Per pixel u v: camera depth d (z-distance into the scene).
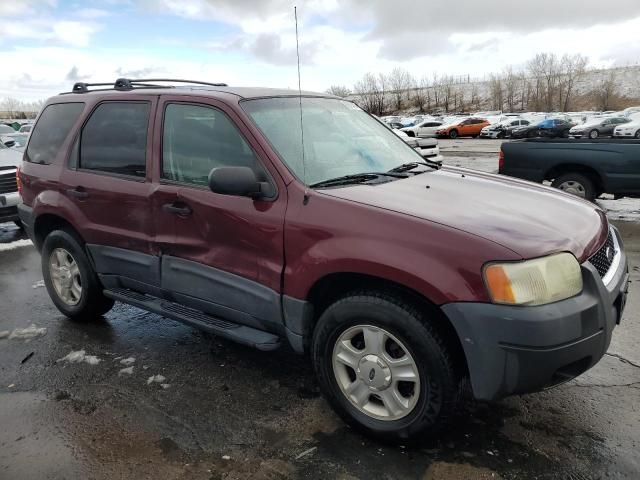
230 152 3.12
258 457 2.65
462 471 2.51
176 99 3.44
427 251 2.41
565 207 2.98
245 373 3.49
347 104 4.04
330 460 2.62
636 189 7.70
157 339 4.04
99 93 3.99
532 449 2.66
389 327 2.54
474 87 106.50
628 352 3.63
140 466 2.62
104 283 3.97
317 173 3.02
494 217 2.61
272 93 3.53
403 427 2.59
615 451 2.63
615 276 2.74
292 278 2.80
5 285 5.48
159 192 3.36
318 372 2.86
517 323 2.25
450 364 2.45
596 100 83.38
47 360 3.75
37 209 4.23
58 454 2.72
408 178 3.26
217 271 3.15
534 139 8.86
